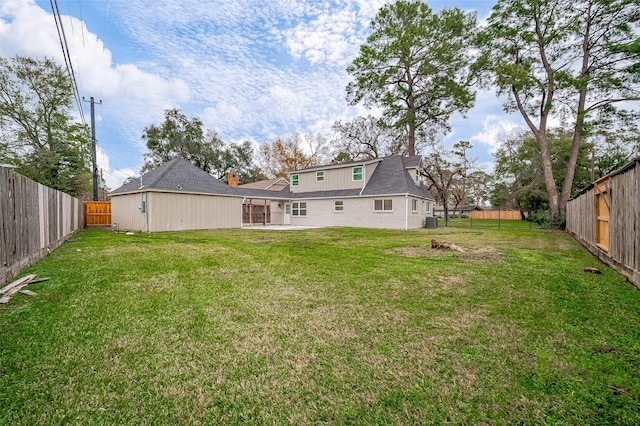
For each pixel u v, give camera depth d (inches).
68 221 391.2
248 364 86.6
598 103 576.1
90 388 74.6
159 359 88.7
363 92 912.3
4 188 168.4
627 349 94.3
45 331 106.0
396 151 995.9
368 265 222.4
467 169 833.5
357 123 1052.5
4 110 657.0
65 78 696.4
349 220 682.8
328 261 238.7
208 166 1241.4
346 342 100.1
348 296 148.9
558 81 555.5
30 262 211.8
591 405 68.7
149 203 503.5
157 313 125.1
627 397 71.2
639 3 488.1
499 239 402.0
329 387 76.2
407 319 119.6
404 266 218.7
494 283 172.1
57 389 73.9
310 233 492.4
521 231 552.7
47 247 263.6
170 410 67.8
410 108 889.5
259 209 804.6
